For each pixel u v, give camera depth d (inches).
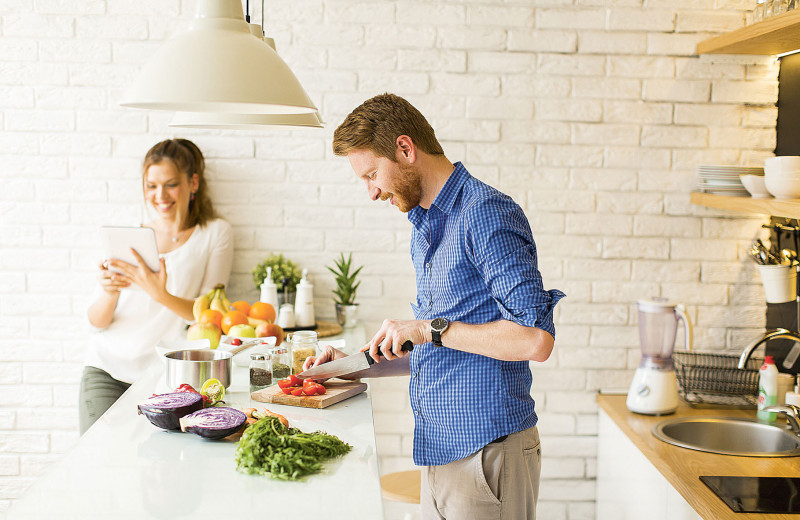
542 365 128.8
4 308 123.7
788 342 117.2
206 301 107.9
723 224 127.2
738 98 125.3
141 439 65.9
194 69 58.4
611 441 120.0
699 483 85.4
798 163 100.0
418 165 71.2
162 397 70.2
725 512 76.9
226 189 123.6
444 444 72.7
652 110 125.2
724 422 107.9
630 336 128.5
